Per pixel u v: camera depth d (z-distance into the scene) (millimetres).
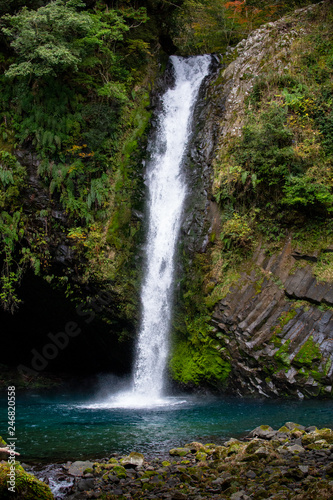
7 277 15992
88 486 6191
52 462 7379
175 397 14477
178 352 15062
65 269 16156
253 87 16656
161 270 16188
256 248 14453
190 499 5570
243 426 9633
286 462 6383
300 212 14148
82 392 16016
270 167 14656
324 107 15234
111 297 15992
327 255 13422
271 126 14742
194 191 16516
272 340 12898
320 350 12297
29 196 16109
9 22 16750
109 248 16250
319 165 14375
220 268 14578
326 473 5824
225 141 16391
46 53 15242
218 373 13836
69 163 16828
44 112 16766
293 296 13305
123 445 8305
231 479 5922
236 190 15172
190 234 15734
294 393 12469
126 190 17000
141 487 6125
